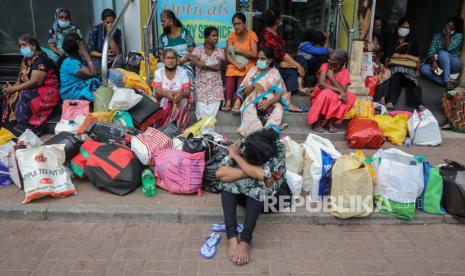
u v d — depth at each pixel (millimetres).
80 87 5148
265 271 2881
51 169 3684
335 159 3658
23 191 3814
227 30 6047
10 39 6859
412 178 3395
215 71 5379
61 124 4555
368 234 3371
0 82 6164
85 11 6609
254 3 6309
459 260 3037
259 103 5031
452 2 7641
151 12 5574
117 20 5152
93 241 3199
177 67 4945
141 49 6121
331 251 3127
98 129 4242
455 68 6633
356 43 5586
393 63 6160
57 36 6008
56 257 2998
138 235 3291
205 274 2834
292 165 3840
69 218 3471
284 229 3418
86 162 3881
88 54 5188
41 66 4980
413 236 3348
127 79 4922
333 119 5258
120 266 2902
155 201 3654
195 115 5473
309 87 6012
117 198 3711
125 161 3748
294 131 5293
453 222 3523
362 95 5586
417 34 8594
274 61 5602
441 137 5207
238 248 3002
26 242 3178
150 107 4637
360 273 2873
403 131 5145
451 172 3592
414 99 6203
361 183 3338
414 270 2916
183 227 3418
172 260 2980
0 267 2877
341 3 5930
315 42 6043
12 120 5020
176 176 3725
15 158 3705
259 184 3080
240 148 3217
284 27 6590
